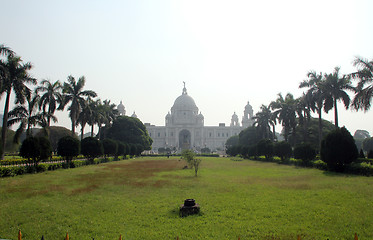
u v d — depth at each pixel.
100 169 39.41
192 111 189.62
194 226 12.09
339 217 12.92
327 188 20.42
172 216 13.65
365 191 18.58
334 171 33.00
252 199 17.09
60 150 42.16
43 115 50.19
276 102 63.69
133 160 67.56
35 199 17.45
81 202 16.72
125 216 13.70
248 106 186.00
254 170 37.44
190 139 181.00
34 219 13.29
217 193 19.30
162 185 23.16
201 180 26.47
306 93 50.78
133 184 23.69
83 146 50.19
